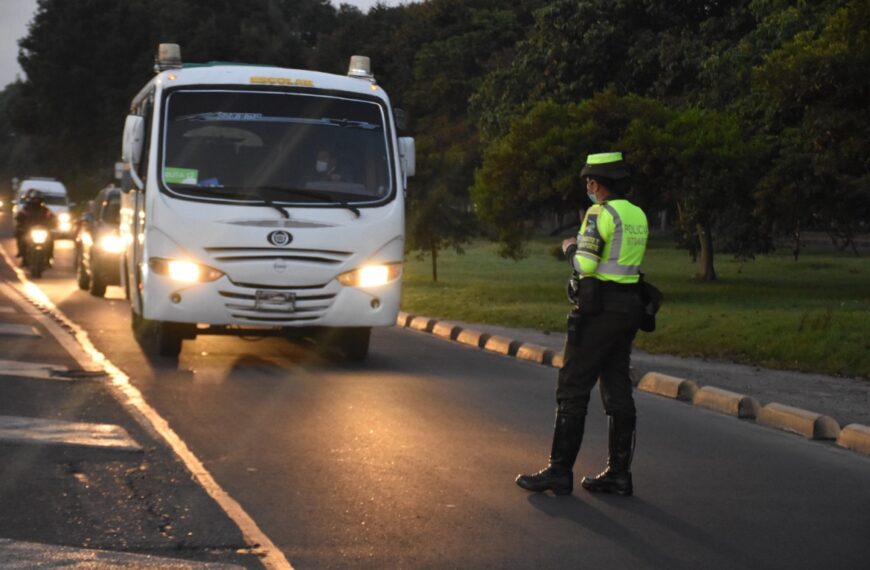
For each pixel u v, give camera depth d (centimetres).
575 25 4778
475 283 4156
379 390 1508
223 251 1645
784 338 2081
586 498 960
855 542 849
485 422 1292
